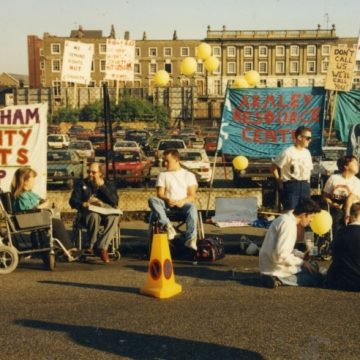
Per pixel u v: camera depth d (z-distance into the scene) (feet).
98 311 20.88
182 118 199.11
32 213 27.48
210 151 122.83
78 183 30.45
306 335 18.10
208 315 20.25
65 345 17.44
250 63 335.06
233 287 24.17
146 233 36.37
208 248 29.48
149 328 18.92
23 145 36.04
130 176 54.85
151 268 23.06
